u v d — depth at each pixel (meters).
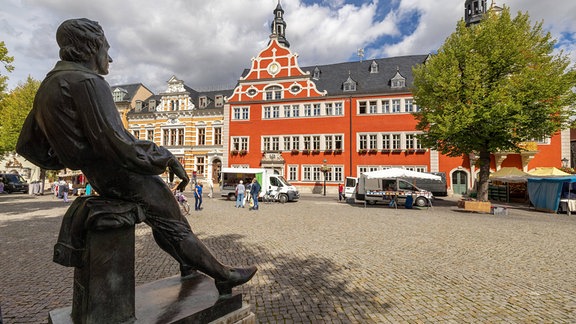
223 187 23.89
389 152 33.12
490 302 4.32
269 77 37.19
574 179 16.45
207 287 2.28
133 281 1.76
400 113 33.06
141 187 1.76
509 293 4.66
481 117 17.62
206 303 1.99
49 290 4.64
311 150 35.19
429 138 21.42
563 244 8.22
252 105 37.47
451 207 19.56
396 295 4.52
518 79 18.02
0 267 5.81
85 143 1.60
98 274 1.61
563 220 13.74
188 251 1.94
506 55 18.19
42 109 1.56
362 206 19.70
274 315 3.82
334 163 34.56
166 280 2.42
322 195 32.06
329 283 4.98
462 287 4.89
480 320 3.78
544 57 18.34
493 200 25.61
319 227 10.71
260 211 15.91
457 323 3.69
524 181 20.92
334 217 13.61
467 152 20.11
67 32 1.61
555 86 17.16
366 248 7.50
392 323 3.66
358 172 33.84
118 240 1.69
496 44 18.56
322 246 7.70
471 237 9.06
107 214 1.59
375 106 34.12
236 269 2.22
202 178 39.72
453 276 5.42
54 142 1.59
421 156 32.19
